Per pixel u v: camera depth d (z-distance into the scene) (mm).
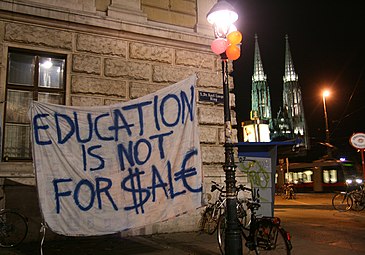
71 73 9289
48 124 6059
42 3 9070
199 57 10859
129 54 9977
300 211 16734
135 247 7883
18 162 8648
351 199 16500
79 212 5945
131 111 6500
